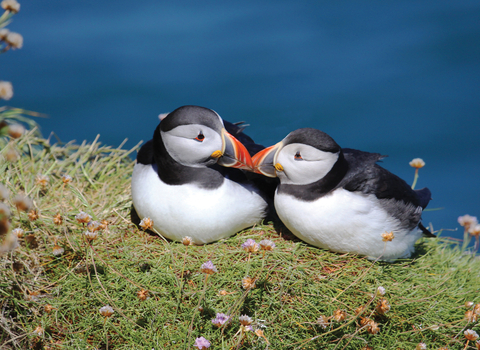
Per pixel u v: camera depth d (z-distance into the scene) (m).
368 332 5.24
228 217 5.85
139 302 5.34
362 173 5.61
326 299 5.40
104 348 5.24
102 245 6.09
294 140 5.46
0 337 5.12
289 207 5.68
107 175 7.91
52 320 5.32
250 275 5.50
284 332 5.18
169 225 5.90
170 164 5.72
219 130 5.60
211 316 5.20
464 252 7.24
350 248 5.74
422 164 7.16
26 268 5.68
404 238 5.83
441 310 5.61
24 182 6.94
